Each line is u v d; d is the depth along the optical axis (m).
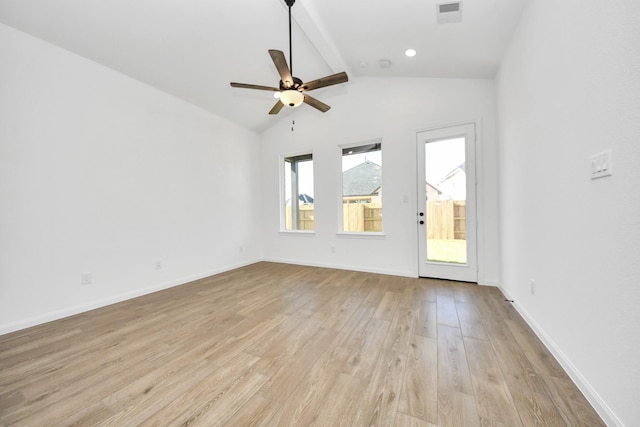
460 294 3.04
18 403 1.41
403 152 3.85
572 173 1.52
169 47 2.86
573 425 1.21
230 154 4.61
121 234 3.09
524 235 2.32
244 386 1.52
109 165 2.99
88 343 2.05
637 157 1.03
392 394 1.43
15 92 2.35
